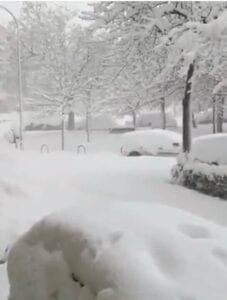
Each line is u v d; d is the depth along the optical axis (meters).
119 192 11.41
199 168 11.72
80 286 2.80
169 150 23.88
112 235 2.88
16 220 7.95
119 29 18.62
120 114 35.38
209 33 11.54
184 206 10.01
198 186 11.72
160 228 2.89
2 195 9.13
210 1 15.74
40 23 38.75
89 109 36.47
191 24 11.82
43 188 10.64
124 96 24.19
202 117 45.28
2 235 7.32
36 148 35.00
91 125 44.44
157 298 2.28
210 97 28.17
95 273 2.66
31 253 3.31
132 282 2.41
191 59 12.58
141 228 2.91
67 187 11.43
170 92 20.77
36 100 37.00
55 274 3.03
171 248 2.63
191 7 16.95
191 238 2.79
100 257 2.71
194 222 3.11
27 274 3.24
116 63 19.50
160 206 3.51
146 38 17.98
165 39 14.05
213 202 10.38
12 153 18.23
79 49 35.31
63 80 36.09
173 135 24.67
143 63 18.89
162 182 12.98
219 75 16.47
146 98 21.53
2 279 5.69
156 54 18.16
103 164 16.77
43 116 39.03
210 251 2.63
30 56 38.72
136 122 43.06
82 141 38.09
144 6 17.73
